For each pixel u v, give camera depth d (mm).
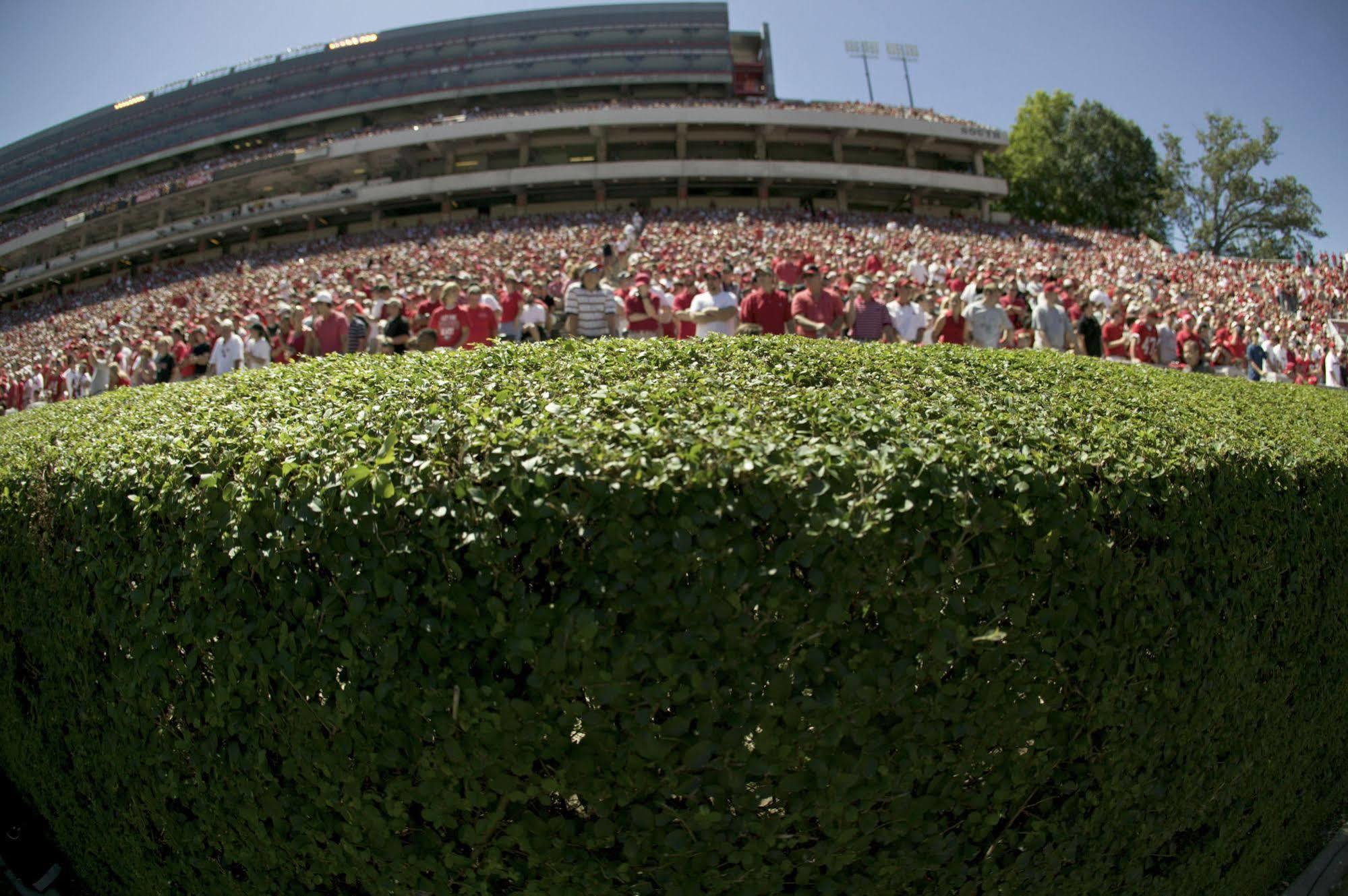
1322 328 22750
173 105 68188
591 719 1926
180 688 2449
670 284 14742
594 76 58250
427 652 1980
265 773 2275
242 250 55219
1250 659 2836
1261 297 29375
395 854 2133
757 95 61375
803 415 2586
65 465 3158
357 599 2049
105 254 56406
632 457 2051
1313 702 3330
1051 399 3303
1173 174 55938
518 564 2043
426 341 7098
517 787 2006
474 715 1968
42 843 3762
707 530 1948
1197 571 2650
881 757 2068
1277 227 53906
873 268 21500
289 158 52250
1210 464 2811
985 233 42531
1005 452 2340
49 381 19141
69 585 2902
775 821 2021
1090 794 2400
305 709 2156
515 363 3453
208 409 3324
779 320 8078
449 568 2023
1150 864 2713
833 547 1981
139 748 2645
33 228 64125
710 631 1933
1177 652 2486
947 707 2100
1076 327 10586
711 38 60781
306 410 3000
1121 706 2395
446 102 60281
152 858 2826
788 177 49094
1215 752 2760
